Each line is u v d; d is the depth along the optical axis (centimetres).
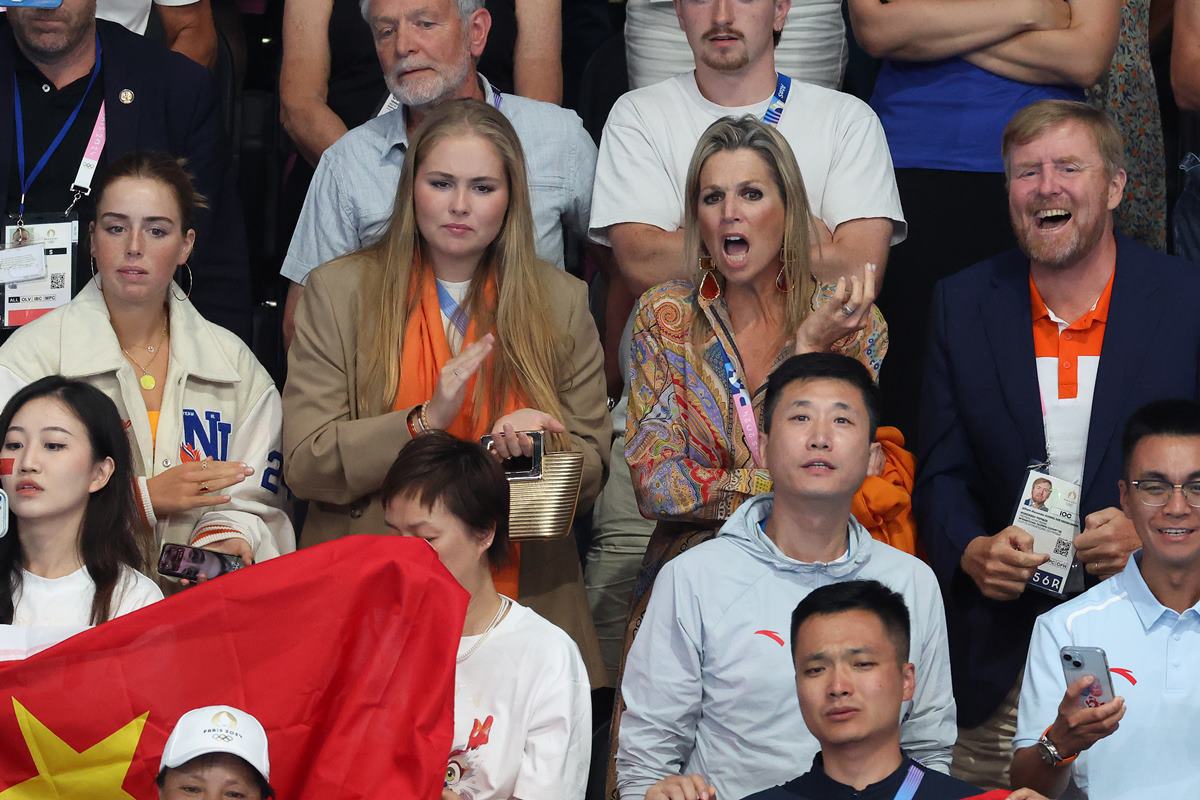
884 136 2091
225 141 2238
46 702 1367
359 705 1370
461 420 1780
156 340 1867
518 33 2383
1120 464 1761
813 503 1526
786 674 1512
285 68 2353
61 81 2116
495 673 1534
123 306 1841
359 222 2077
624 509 2019
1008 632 1764
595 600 2022
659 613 1558
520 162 1805
